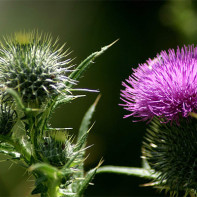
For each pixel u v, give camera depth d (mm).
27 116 4668
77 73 5316
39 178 4297
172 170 5789
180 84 5523
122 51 18922
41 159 4746
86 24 19781
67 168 4402
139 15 19453
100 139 16141
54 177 4066
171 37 17594
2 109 4938
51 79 4887
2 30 17578
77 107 16844
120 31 19391
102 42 19234
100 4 20031
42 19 19016
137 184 13828
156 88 5660
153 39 18531
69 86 5297
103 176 14195
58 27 19203
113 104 17141
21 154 4840
